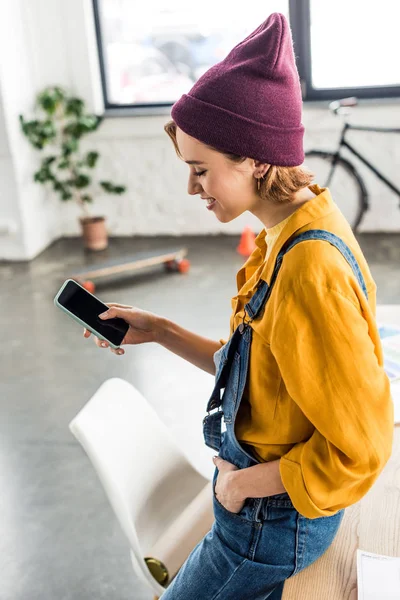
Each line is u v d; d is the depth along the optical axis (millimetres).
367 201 5215
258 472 1017
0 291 4703
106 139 5531
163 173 5562
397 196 5215
